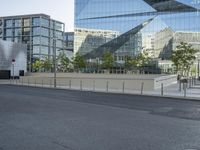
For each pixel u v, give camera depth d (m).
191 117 12.85
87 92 30.44
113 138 8.36
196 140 8.23
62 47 132.00
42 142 7.82
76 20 98.44
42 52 116.31
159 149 7.18
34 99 21.20
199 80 67.31
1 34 121.50
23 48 79.00
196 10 83.88
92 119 11.91
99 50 95.50
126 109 15.67
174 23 86.75
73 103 18.61
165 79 42.19
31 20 116.69
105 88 37.12
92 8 96.44
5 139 8.17
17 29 119.12
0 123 10.82
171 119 12.19
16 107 16.06
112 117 12.55
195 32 83.94
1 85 44.56
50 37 121.94
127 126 10.34
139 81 35.22
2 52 72.12
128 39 92.38
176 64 70.88
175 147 7.41
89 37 96.69
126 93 28.75
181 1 85.94
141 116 12.99
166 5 87.94
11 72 74.44
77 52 91.19
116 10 94.00
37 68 102.69
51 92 29.69
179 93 28.66
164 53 87.50
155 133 9.14
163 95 26.09
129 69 85.00
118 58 93.06
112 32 94.25
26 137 8.45
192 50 68.94
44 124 10.64
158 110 15.41
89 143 7.73
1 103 18.20
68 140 8.07
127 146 7.43
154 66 87.00
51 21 123.31
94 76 49.62
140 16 91.38
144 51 84.38
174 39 86.44
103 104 18.20
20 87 39.16
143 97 24.59
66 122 11.11
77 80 44.22
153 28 89.62
